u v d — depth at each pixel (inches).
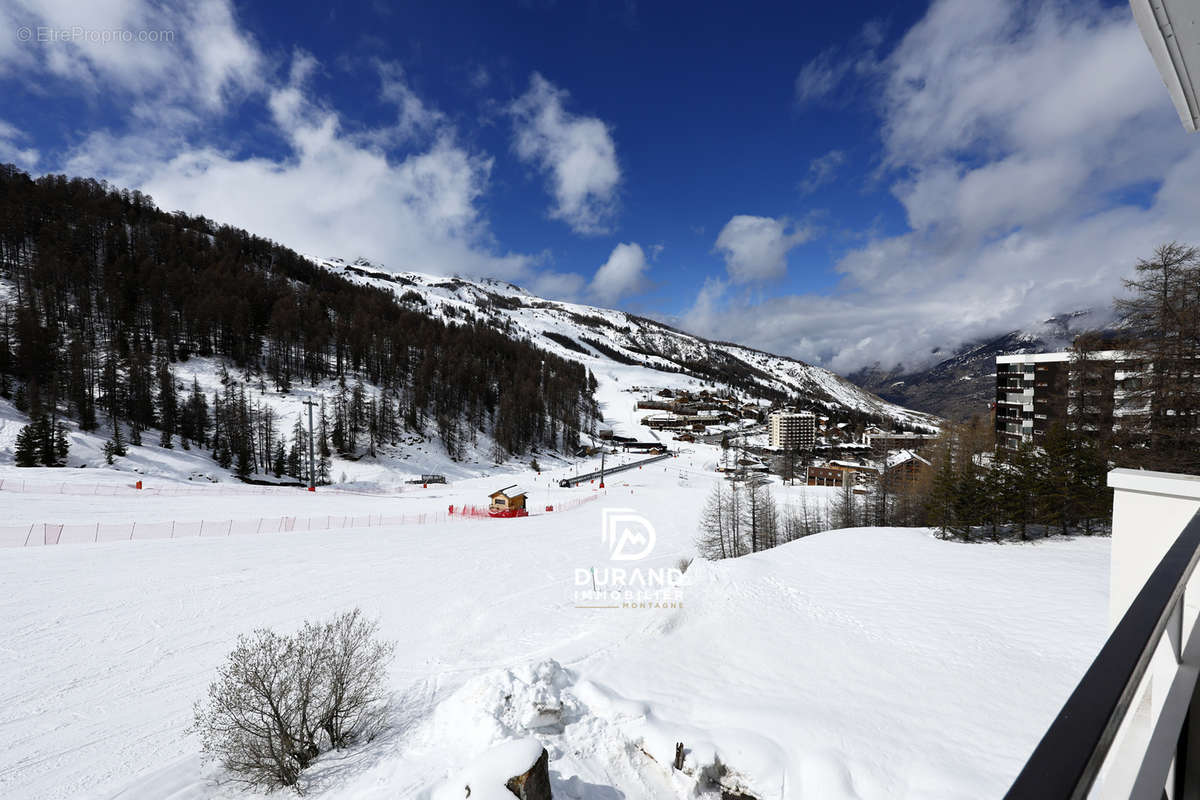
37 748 442.9
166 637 653.3
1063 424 975.0
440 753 374.9
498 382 4552.2
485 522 1637.6
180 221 5457.7
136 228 4468.5
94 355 2527.1
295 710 412.5
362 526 1428.4
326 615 752.3
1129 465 805.2
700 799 334.3
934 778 301.0
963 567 740.0
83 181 4963.1
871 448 4527.6
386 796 337.4
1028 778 25.5
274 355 3339.1
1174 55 130.4
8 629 644.7
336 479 2379.4
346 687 442.0
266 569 943.0
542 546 1312.7
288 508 1556.3
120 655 603.5
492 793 274.4
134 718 488.4
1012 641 470.6
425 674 561.6
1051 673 411.5
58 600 733.9
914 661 446.6
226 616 727.7
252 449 2273.6
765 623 562.3
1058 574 676.7
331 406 2910.9
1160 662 67.7
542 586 935.7
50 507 1205.1
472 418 3634.4
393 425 2962.6
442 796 296.8
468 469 2913.4
